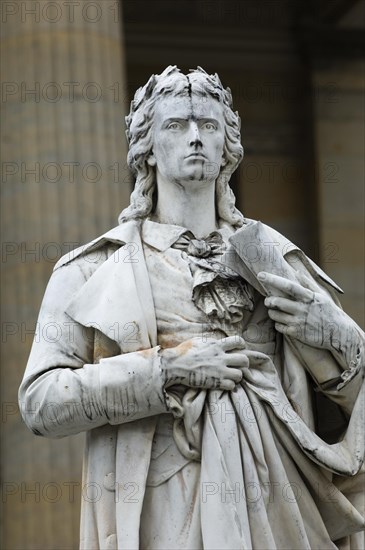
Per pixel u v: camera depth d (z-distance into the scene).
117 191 24.70
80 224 24.44
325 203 32.06
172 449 9.84
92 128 24.80
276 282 9.88
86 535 9.90
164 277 10.10
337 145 32.44
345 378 10.01
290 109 32.81
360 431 10.03
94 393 9.69
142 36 32.88
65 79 24.98
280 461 9.86
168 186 10.36
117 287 9.97
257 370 9.97
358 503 10.22
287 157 32.59
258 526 9.72
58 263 10.33
